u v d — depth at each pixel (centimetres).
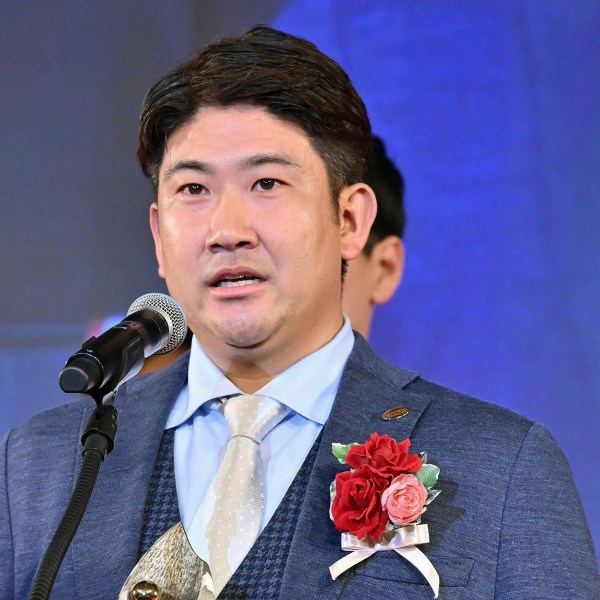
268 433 639
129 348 528
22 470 662
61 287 1052
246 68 615
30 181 1062
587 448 952
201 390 655
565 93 983
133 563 603
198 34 1052
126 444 657
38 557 623
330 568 572
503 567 577
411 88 1011
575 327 965
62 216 1058
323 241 620
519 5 995
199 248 607
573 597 565
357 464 586
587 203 973
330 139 628
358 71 1023
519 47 993
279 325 614
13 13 1072
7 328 1052
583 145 976
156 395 681
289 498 612
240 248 600
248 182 607
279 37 640
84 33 1067
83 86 1065
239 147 605
